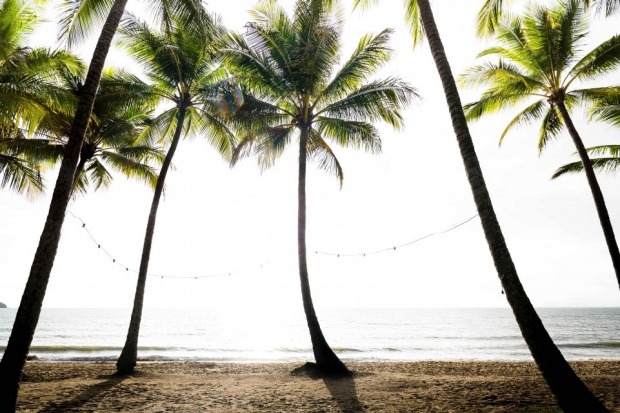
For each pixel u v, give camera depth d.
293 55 10.98
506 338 36.12
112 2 7.39
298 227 10.75
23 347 4.55
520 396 6.70
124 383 8.72
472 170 5.60
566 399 4.49
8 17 9.76
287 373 10.54
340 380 9.14
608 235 10.65
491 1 8.49
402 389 7.87
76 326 53.12
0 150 11.64
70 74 11.29
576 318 88.31
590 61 11.60
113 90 10.92
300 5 10.43
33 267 4.78
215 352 23.28
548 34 11.80
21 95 7.39
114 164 14.23
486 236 5.35
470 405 6.21
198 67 11.67
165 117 12.97
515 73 12.05
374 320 79.31
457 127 5.86
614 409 5.56
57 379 9.45
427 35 6.62
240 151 12.16
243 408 6.38
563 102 12.09
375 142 12.25
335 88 11.37
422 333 44.28
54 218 4.96
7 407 4.27
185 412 6.11
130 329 10.55
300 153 11.16
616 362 12.80
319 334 10.45
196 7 7.55
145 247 10.76
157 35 11.40
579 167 14.13
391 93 10.54
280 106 12.24
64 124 10.14
